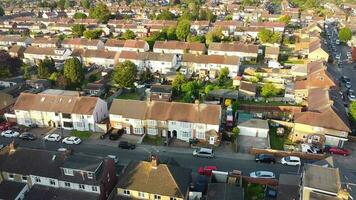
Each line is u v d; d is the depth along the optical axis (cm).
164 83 11162
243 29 17075
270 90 9931
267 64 13088
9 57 12656
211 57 12181
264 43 15550
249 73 11800
